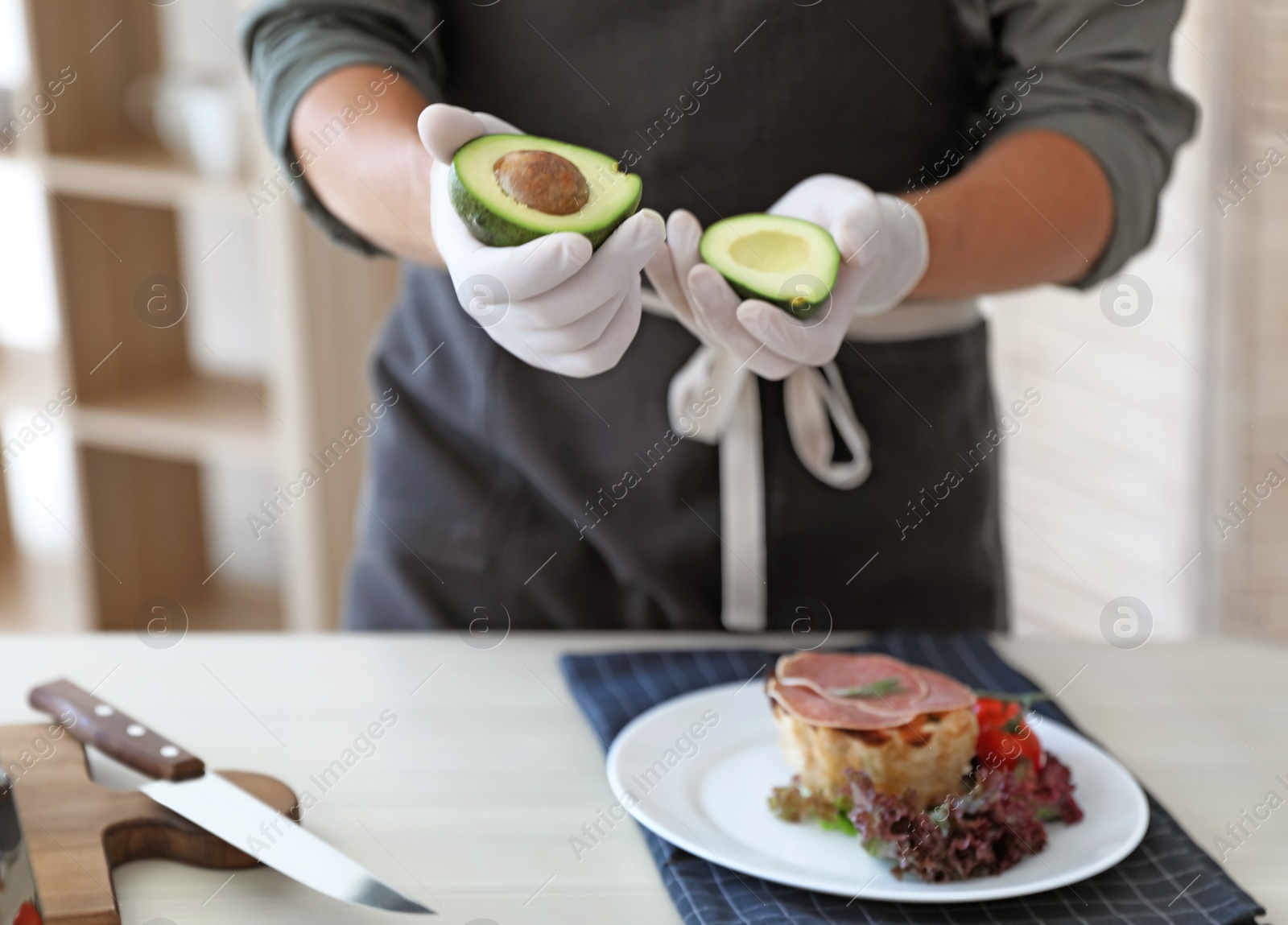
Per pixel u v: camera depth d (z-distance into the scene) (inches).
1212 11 89.1
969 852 47.4
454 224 46.4
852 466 60.7
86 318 112.7
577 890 48.3
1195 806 51.4
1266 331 91.2
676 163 58.7
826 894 47.6
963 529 62.6
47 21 105.7
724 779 51.3
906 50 58.8
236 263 123.0
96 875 46.6
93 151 109.4
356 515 112.0
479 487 62.6
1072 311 103.4
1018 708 50.9
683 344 59.4
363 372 109.7
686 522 60.9
